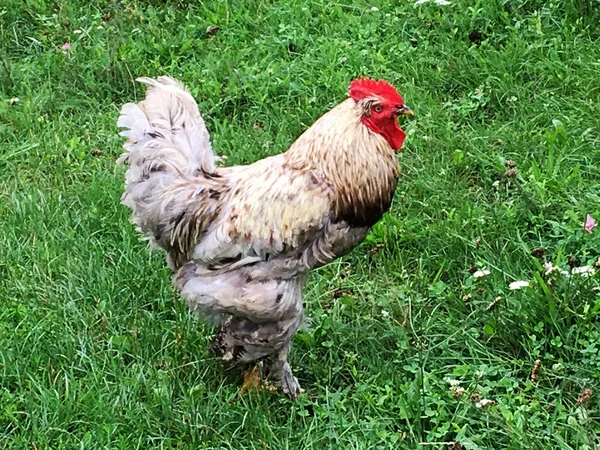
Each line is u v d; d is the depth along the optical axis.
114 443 1.89
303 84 2.77
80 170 2.57
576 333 2.01
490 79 2.72
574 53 2.81
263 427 1.91
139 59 2.92
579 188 2.37
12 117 2.75
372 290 2.21
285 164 1.83
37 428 1.91
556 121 2.56
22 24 3.14
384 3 3.05
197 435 1.90
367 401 1.94
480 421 1.88
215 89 2.77
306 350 2.09
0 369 2.03
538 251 2.17
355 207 1.81
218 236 1.83
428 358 2.04
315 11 3.09
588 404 1.91
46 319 2.13
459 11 3.00
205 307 1.89
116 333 2.11
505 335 2.04
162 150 1.84
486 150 2.53
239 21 3.06
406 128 2.61
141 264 2.24
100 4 3.20
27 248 2.31
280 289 1.83
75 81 2.89
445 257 2.26
